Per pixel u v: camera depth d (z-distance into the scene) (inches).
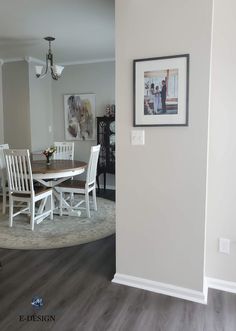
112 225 146.3
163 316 76.5
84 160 233.6
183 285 85.0
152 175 85.2
